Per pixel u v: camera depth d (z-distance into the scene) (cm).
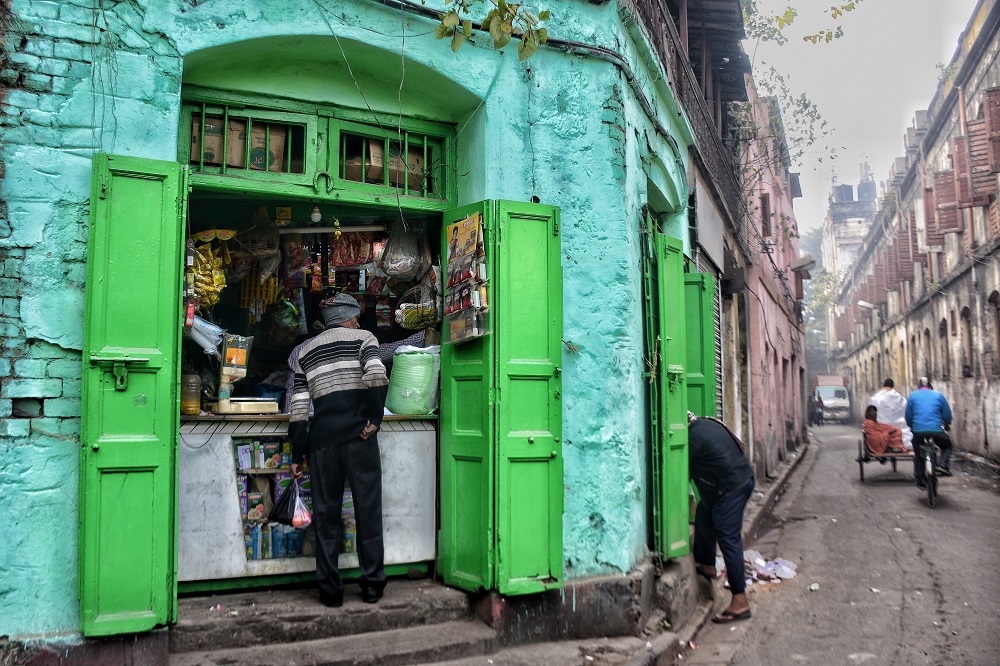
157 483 416
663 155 751
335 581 472
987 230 1761
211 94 501
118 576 407
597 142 574
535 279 529
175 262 427
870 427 1425
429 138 576
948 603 641
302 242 575
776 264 2098
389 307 609
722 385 1148
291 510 483
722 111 1344
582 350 554
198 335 486
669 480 626
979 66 1809
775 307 1938
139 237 421
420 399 543
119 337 413
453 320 536
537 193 555
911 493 1255
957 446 2072
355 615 475
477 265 515
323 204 551
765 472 1456
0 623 395
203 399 508
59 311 415
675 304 674
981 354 1814
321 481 482
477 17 546
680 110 807
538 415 523
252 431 498
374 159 553
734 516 639
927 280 2498
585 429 550
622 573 547
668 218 838
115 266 415
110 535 406
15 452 403
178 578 474
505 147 549
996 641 549
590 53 575
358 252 575
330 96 529
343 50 509
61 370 413
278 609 463
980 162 1473
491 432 506
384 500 530
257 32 476
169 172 429
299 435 488
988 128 1382
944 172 1814
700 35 1127
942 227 1808
